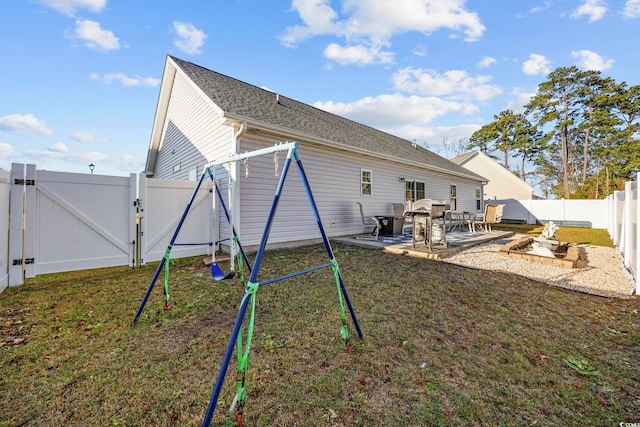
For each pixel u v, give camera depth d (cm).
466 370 221
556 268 534
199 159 779
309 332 276
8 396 184
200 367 219
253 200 653
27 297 366
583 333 287
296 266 525
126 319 302
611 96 2302
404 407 180
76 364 221
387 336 271
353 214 909
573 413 179
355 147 837
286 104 943
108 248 489
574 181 2794
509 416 175
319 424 165
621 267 551
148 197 533
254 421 166
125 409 174
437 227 734
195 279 449
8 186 404
